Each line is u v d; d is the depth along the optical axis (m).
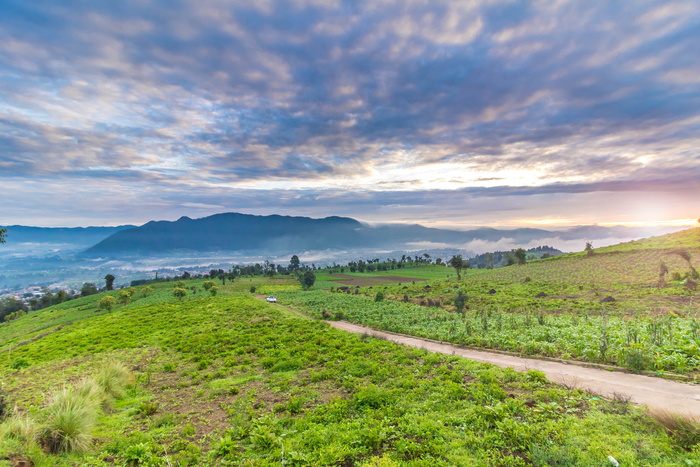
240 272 195.75
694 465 7.18
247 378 19.12
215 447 10.42
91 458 9.88
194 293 107.44
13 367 30.33
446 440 9.41
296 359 21.86
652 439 8.37
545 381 13.73
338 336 29.25
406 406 12.18
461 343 25.44
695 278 52.22
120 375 19.19
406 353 20.34
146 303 86.00
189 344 31.72
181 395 17.06
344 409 12.53
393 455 8.85
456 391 12.85
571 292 58.75
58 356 33.78
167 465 9.30
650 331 19.27
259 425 11.61
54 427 10.46
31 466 8.73
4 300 149.38
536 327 26.38
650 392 12.05
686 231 109.12
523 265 118.81
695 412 10.04
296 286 129.12
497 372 15.22
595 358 17.02
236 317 49.78
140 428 12.72
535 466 7.80
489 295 63.78
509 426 9.23
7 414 11.81
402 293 85.81
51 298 154.38
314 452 9.43
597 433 8.89
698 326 18.58
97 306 99.88
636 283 59.41
